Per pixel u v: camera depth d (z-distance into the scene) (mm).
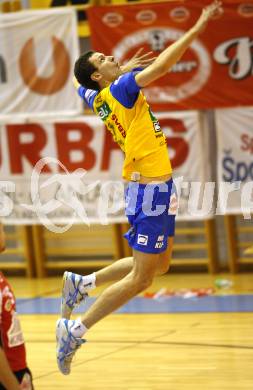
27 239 25688
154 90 23109
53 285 24172
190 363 13805
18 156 24516
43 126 24234
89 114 24250
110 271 12703
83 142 23875
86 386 12719
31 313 19797
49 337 16844
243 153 22594
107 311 12016
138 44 23047
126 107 11758
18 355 7785
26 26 24141
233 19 22312
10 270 26781
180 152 23062
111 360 14391
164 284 22875
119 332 16812
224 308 18797
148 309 19359
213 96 22688
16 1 24922
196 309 18938
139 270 11945
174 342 15531
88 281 12797
